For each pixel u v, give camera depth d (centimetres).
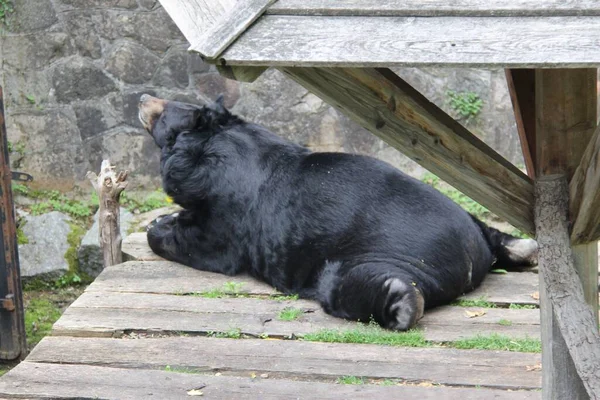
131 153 2884
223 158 1902
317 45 773
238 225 1892
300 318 1683
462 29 773
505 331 1600
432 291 1672
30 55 2817
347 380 1412
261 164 1886
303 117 2870
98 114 2862
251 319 1678
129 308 1739
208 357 1509
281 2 812
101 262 2720
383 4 798
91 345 1569
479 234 1827
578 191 1015
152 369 1473
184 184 1916
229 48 779
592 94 1038
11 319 2202
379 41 771
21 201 2858
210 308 1739
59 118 2858
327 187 1794
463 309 1717
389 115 966
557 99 1038
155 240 2070
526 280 1891
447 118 1012
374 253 1703
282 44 777
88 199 2892
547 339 1106
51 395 1372
